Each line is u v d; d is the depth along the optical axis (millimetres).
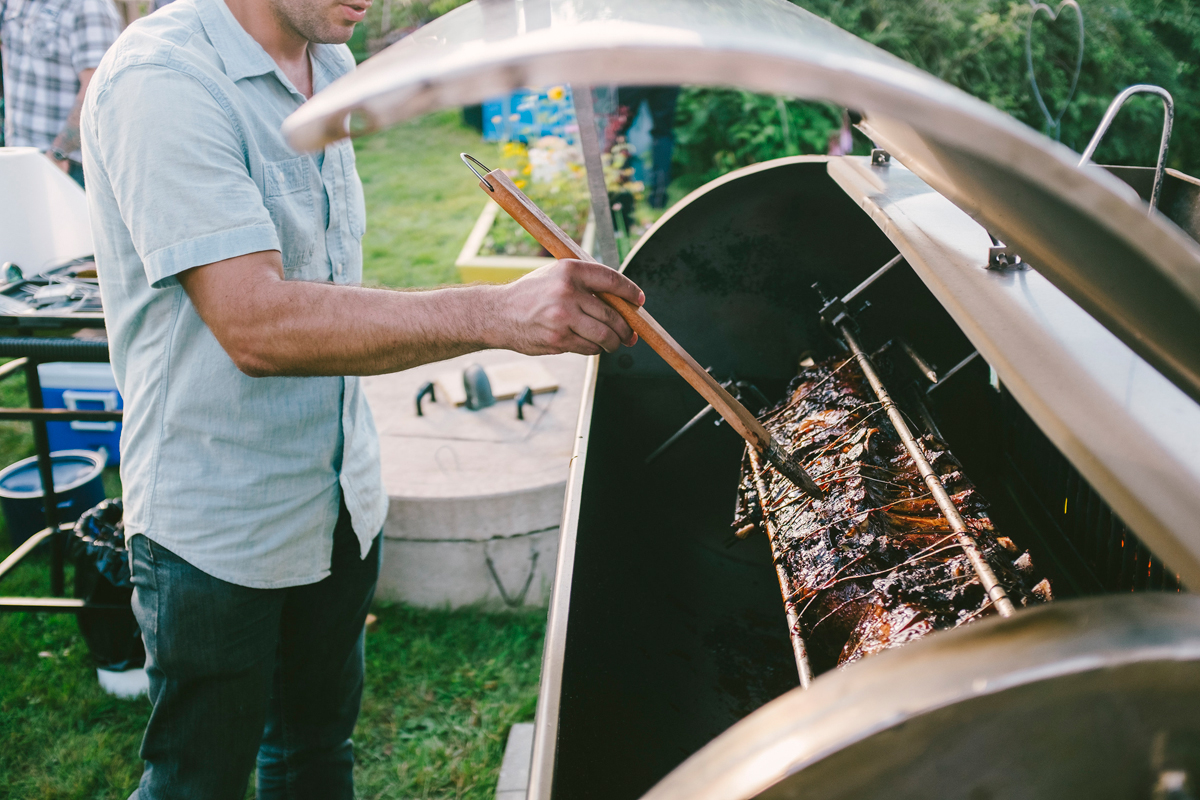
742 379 2244
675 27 560
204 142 1263
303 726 1877
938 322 2152
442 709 2512
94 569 2445
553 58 517
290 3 1406
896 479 1460
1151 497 594
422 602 2873
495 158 8422
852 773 483
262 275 1253
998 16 4168
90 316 2234
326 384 1555
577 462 1624
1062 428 692
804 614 1255
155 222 1231
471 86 553
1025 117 4293
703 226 2133
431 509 2701
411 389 3451
